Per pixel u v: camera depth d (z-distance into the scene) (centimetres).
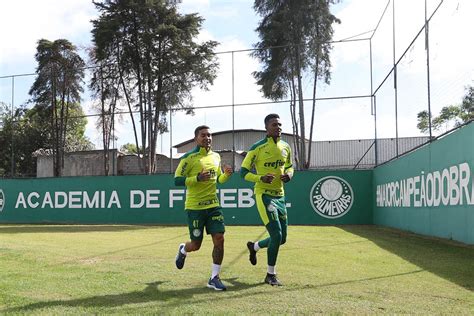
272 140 525
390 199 1280
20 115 2662
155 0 2208
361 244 868
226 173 523
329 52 2047
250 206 1547
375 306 397
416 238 965
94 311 382
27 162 2948
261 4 2256
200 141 512
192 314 372
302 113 1780
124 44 2233
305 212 1515
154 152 2027
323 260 656
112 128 2050
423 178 1015
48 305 402
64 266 606
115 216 1692
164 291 457
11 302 412
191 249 515
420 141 1273
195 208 501
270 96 2134
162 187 1647
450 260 657
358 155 2288
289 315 369
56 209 1778
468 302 412
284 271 566
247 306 397
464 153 799
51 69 2411
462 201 811
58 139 2369
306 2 2189
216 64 2167
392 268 590
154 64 2178
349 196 1498
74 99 2381
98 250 788
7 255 713
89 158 2322
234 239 991
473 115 851
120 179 1697
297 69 2067
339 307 393
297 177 1527
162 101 2123
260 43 2223
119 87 2306
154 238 1046
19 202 1833
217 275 471
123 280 509
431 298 427
